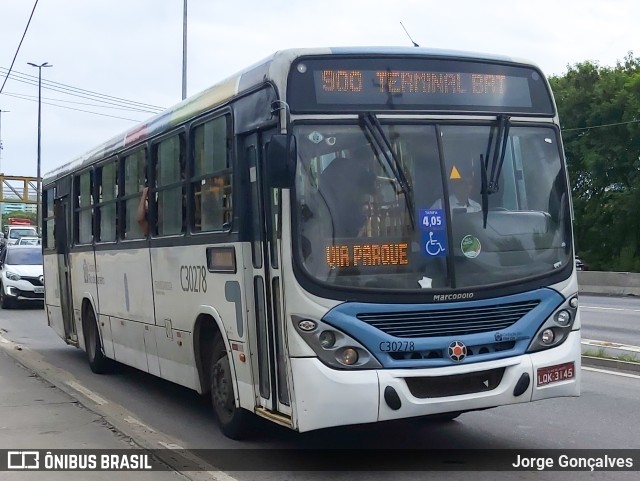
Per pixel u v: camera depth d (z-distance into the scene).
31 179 59.12
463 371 6.10
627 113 37.16
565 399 9.27
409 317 6.08
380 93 6.35
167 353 8.88
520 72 6.84
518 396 6.29
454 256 6.27
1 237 58.06
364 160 6.21
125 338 10.36
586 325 17.59
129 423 8.33
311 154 6.12
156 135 9.05
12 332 18.25
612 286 29.53
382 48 6.46
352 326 5.95
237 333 7.02
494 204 6.49
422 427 8.01
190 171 8.08
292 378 5.98
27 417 8.66
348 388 5.86
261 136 6.60
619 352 12.74
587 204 40.75
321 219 6.06
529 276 6.46
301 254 6.00
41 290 24.06
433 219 6.26
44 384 10.80
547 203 6.74
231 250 7.06
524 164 6.73
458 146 6.46
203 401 9.84
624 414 8.49
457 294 6.19
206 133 7.74
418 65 6.48
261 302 6.62
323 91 6.24
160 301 8.94
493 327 6.31
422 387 6.05
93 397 9.86
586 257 41.62
